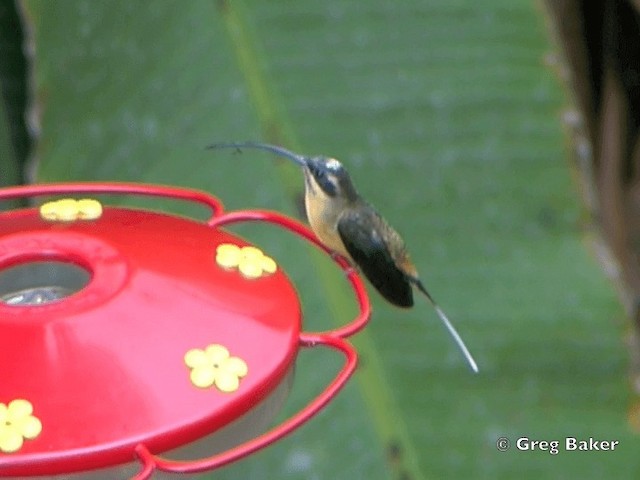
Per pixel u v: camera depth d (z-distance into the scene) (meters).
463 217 1.52
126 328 1.24
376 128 1.52
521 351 1.50
